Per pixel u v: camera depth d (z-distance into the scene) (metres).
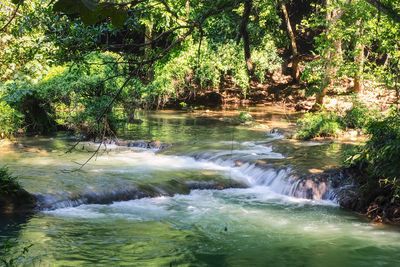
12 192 9.66
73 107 16.92
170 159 14.56
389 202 9.89
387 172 9.67
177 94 26.62
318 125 17.53
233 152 14.82
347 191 11.05
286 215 10.06
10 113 16.86
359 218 9.91
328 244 8.31
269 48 27.09
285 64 30.75
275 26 26.89
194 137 17.70
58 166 12.88
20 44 11.98
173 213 10.07
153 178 12.12
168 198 11.18
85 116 16.23
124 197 10.88
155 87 18.70
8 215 9.28
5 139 16.53
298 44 31.41
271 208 10.58
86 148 15.59
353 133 17.73
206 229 9.05
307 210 10.45
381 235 8.82
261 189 12.20
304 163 12.90
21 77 16.78
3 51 13.44
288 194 11.66
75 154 14.66
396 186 9.48
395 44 13.85
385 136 10.32
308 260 7.56
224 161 13.96
